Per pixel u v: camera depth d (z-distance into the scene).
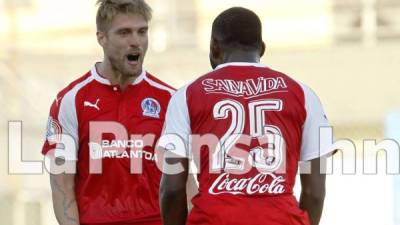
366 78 39.94
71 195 12.20
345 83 40.25
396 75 39.78
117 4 12.09
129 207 12.29
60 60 40.91
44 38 43.88
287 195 9.55
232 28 10.05
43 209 33.72
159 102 12.47
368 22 43.44
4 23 44.56
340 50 40.78
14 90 38.81
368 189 27.88
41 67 40.38
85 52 42.59
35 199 33.84
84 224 12.30
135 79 12.43
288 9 45.31
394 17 43.28
